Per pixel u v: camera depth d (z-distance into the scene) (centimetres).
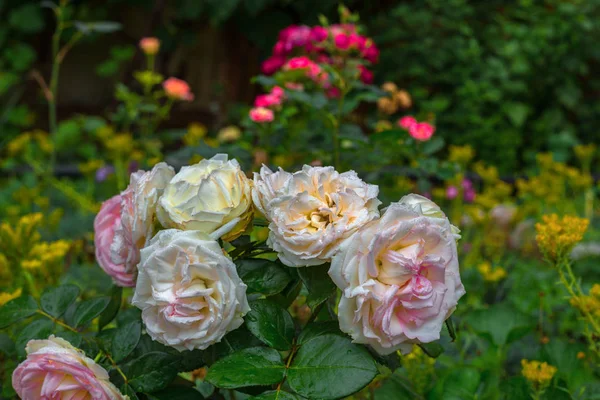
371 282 65
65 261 166
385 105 202
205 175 73
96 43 432
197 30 398
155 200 73
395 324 66
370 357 66
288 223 68
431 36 392
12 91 411
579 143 402
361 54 173
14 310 82
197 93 411
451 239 68
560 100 404
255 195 72
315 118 172
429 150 160
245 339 74
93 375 70
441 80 392
